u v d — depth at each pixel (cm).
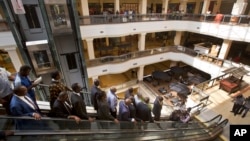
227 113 795
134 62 1469
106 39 1722
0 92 302
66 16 757
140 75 1641
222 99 896
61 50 805
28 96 323
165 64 2120
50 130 288
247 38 1079
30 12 707
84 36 1145
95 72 1282
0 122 237
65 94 329
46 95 673
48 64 794
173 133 560
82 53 859
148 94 1535
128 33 1315
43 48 754
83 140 337
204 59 1376
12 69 1151
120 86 1585
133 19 1295
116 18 1214
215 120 747
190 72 1858
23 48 744
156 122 498
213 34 1298
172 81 1712
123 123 412
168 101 1381
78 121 322
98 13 1627
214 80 1024
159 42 2003
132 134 450
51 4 703
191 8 2044
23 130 255
